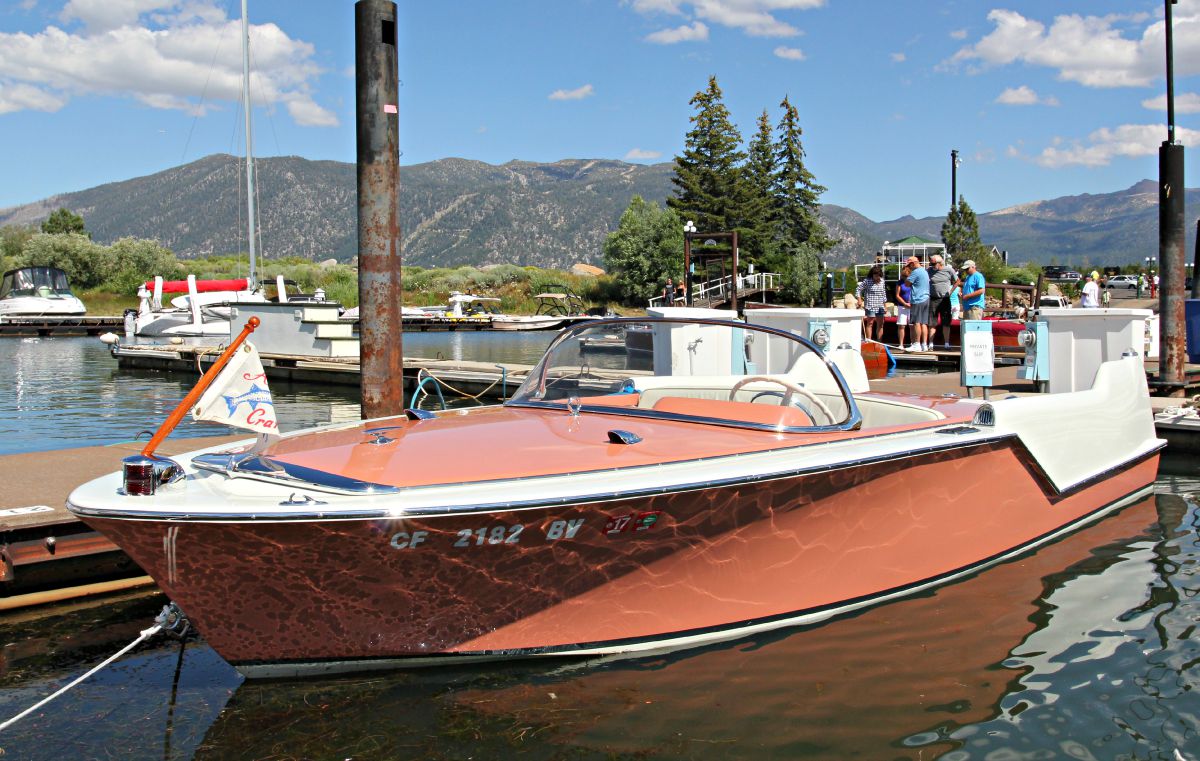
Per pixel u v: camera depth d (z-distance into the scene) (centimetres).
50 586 483
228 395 367
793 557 415
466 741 327
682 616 396
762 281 4269
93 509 324
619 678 374
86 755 320
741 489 378
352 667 370
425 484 344
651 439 413
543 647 379
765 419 447
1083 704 355
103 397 1381
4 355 2327
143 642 423
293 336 1598
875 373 1124
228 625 350
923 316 1600
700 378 516
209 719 344
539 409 489
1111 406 620
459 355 2239
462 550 342
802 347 515
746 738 329
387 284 650
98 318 3656
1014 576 501
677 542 378
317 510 318
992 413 486
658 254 5831
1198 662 393
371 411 654
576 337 512
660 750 321
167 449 688
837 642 411
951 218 5444
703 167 6156
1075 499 577
